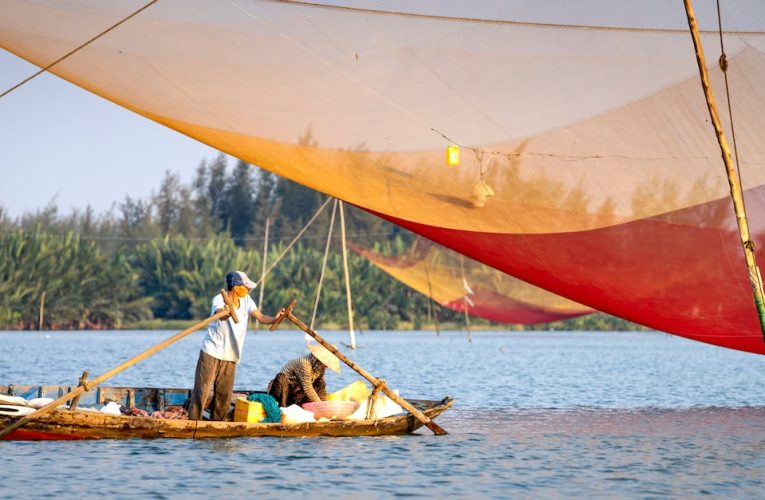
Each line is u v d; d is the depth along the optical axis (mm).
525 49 43469
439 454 41219
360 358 132125
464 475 36469
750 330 54375
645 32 43625
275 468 37000
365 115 45281
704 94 41812
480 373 101188
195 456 38938
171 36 41219
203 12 40250
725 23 44031
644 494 33344
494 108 45594
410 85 44375
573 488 34312
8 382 79688
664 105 46156
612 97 45438
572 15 42531
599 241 50594
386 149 46625
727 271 51344
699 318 54375
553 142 47125
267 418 45312
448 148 46750
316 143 46281
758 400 71375
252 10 40500
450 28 42375
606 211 49375
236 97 44125
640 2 42500
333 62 42969
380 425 46188
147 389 50094
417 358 132875
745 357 147875
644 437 47688
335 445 42719
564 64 44312
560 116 46000
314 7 40594
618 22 42906
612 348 182375
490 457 40719
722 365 123500
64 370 97562
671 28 43781
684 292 52500
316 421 45000
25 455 38312
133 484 33594
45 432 41250
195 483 33938
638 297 53500
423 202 49469
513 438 46719
